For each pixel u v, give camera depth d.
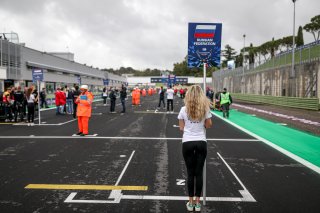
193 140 4.51
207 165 7.38
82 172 6.72
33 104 15.05
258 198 5.19
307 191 5.54
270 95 35.56
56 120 17.19
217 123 16.36
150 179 6.21
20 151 8.93
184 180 6.15
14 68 31.84
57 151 8.93
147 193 5.39
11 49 31.05
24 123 15.73
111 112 23.00
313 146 10.00
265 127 14.77
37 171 6.80
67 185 5.83
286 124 15.95
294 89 29.19
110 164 7.43
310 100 24.39
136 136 11.71
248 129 14.03
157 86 121.75
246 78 47.09
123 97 22.80
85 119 11.84
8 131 12.92
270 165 7.43
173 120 17.47
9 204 4.89
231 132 12.99
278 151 9.12
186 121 4.57
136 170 6.88
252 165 7.41
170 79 77.31
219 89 68.56
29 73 35.97
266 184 5.95
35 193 5.40
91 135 11.91
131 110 25.08
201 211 4.62
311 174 6.66
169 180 6.15
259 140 11.03
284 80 32.03
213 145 10.02
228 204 4.91
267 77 37.50
